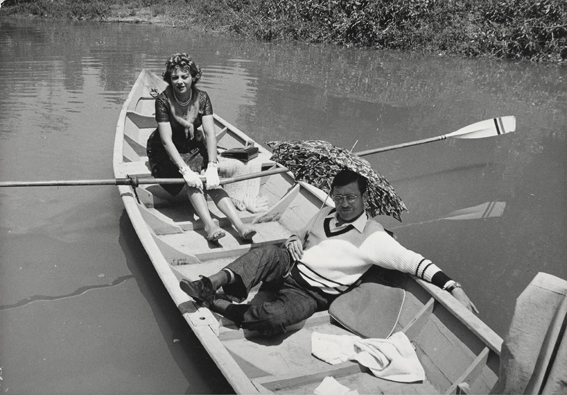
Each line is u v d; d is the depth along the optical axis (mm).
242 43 14328
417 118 7934
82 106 8211
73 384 2957
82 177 5645
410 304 3277
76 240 4492
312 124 7547
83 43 13688
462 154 6625
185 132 4555
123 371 3078
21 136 6867
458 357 2865
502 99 9094
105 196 5324
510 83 10367
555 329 1971
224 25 16594
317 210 4465
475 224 4953
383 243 3217
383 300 3289
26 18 19406
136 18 18719
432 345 3018
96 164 6035
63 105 8242
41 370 3053
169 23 17812
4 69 10461
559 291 1966
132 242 4500
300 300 3250
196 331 2900
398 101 8836
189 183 4184
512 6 13469
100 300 3715
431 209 5238
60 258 4219
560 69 11953
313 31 14953
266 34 15070
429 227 4895
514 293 3902
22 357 3148
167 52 12547
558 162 6426
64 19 19125
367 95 9156
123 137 5500
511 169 6203
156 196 4777
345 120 7766
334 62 11992
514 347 2068
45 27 16797
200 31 16328
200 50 13000
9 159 6098
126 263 4184
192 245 4270
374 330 3227
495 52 13156
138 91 7129
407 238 4699
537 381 2031
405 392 2859
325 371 2891
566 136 7277
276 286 3426
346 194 3199
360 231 3275
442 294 3074
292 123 7566
